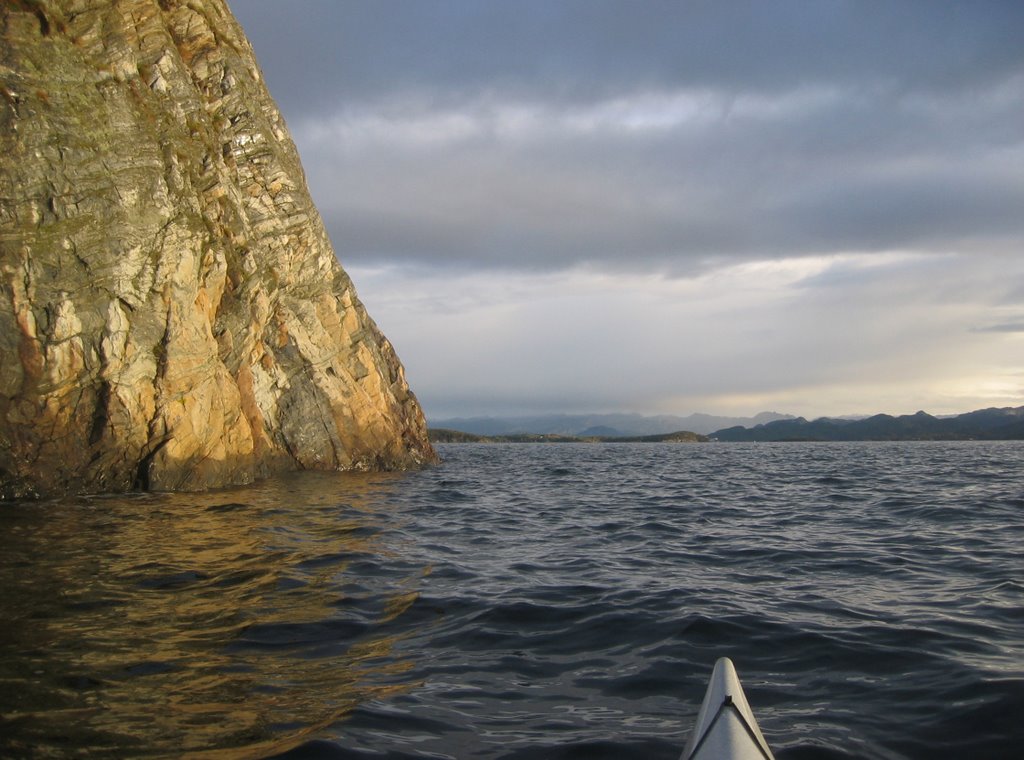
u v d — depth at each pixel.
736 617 7.36
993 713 4.93
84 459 18.03
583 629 7.07
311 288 27.72
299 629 6.99
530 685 5.63
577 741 4.66
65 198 17.67
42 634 6.62
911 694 5.35
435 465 34.84
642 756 4.48
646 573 9.72
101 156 18.41
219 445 20.88
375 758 4.39
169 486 19.19
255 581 8.89
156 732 4.69
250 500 17.44
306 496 18.72
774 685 5.63
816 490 22.41
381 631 6.99
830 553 11.14
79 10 18.98
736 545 11.99
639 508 17.70
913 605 7.88
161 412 19.06
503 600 8.09
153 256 18.91
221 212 22.33
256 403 23.70
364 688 5.53
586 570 9.92
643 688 5.59
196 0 25.70
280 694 5.38
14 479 17.06
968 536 12.52
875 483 24.81
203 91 25.59
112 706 5.08
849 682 5.64
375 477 25.86
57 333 17.34
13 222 17.03
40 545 10.98
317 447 26.94
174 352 19.30
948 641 6.53
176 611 7.50
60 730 4.68
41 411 17.33
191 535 12.13
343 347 28.67
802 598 8.25
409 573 9.56
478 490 22.66
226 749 4.46
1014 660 5.97
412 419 33.47
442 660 6.19
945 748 4.53
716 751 3.75
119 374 18.27
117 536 11.88
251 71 27.55
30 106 17.52
